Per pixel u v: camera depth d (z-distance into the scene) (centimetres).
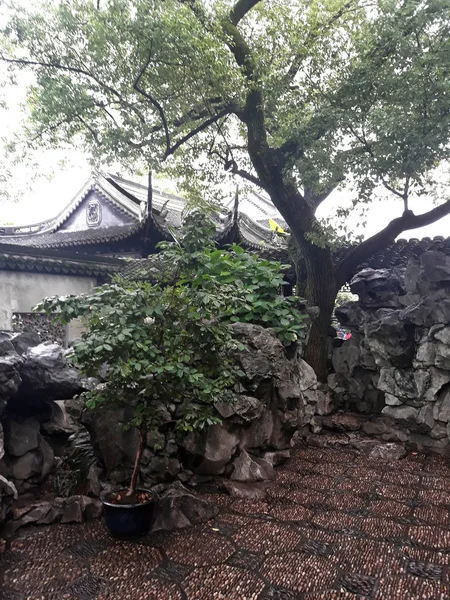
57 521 396
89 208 1667
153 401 383
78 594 297
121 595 296
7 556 341
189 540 367
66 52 737
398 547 358
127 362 343
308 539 371
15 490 386
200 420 382
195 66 695
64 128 823
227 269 623
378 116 614
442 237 677
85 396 401
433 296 618
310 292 802
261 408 514
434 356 615
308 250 789
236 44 764
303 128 667
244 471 491
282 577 316
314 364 772
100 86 762
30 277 1023
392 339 643
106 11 680
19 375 382
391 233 770
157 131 841
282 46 779
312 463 563
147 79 765
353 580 313
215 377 438
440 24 594
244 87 709
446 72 576
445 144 584
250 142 779
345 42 715
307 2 821
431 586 306
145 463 453
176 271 405
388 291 730
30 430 432
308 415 664
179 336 376
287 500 449
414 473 530
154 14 643
